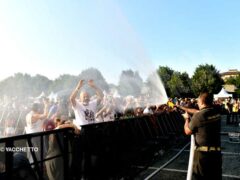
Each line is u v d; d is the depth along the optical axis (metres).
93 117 5.53
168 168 6.49
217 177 3.92
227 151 8.85
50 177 3.53
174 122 11.10
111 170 4.98
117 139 5.38
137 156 6.32
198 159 3.95
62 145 3.80
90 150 4.36
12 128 7.46
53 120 5.46
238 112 19.27
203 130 3.95
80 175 4.11
